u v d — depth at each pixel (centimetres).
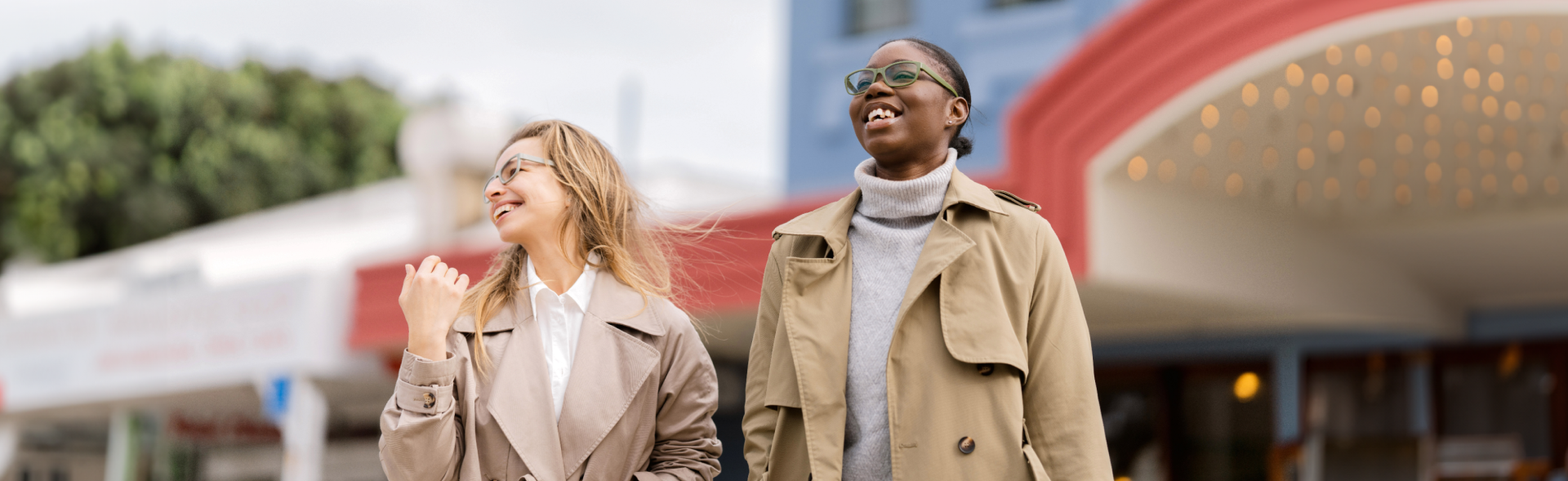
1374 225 865
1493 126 712
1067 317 228
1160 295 756
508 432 243
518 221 261
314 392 977
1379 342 997
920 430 218
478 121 1099
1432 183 798
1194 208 725
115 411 1327
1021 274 225
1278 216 819
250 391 1096
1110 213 649
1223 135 663
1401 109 682
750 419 245
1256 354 1002
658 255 285
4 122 2580
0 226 2545
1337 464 911
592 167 269
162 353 1093
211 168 2642
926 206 230
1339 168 753
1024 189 657
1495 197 810
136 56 2691
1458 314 1002
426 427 229
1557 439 955
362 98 2867
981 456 215
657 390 259
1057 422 221
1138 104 626
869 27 1066
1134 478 1031
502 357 253
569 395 250
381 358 998
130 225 2583
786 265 235
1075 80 643
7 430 1416
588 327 257
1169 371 1031
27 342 1255
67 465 1522
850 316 231
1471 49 609
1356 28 569
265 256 1260
